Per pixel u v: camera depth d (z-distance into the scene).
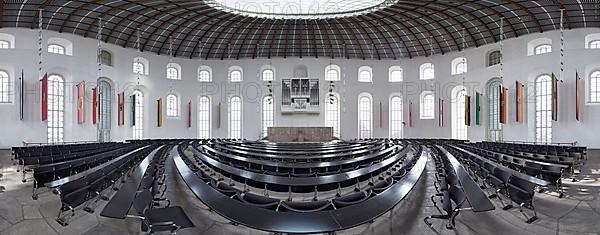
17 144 25.47
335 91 38.66
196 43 36.56
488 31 31.58
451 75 35.50
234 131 38.69
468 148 18.86
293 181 8.23
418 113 37.56
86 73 29.20
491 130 31.75
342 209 4.84
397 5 28.77
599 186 10.93
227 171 9.55
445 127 35.69
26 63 25.91
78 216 7.50
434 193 9.76
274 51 38.56
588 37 26.88
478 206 5.70
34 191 10.00
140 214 5.36
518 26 29.58
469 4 27.73
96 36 31.02
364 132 39.00
